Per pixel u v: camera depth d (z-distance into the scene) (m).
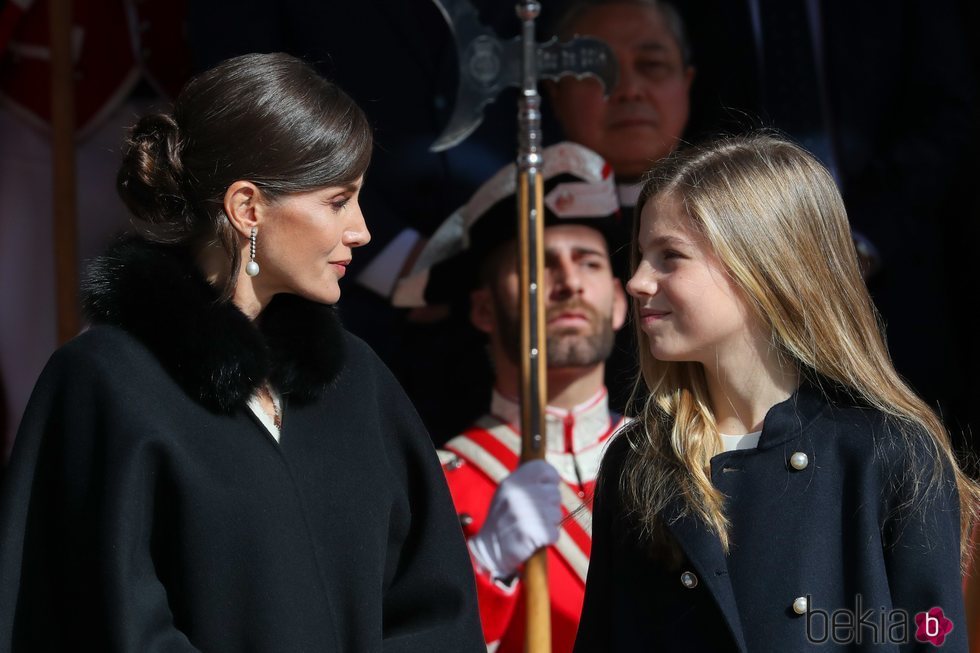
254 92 8.31
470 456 13.16
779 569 8.36
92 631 8.08
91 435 8.18
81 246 16.33
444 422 14.35
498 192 13.28
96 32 16.33
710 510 8.45
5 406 16.17
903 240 15.07
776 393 8.82
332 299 8.66
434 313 14.50
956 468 8.71
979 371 15.16
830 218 8.84
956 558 8.40
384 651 8.74
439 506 9.29
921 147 15.21
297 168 8.30
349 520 8.70
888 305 15.06
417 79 15.09
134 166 8.39
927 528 8.32
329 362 8.78
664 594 8.62
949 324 15.25
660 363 9.11
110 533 7.93
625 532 8.87
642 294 8.77
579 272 13.10
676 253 8.67
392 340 14.69
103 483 8.05
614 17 15.15
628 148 15.17
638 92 15.13
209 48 15.03
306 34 15.06
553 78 11.83
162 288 8.27
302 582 8.35
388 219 14.91
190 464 8.18
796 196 8.73
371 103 15.04
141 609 7.89
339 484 8.74
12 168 16.20
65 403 8.25
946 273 15.45
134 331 8.34
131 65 16.52
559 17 15.36
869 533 8.31
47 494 8.26
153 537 8.22
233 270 8.38
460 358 14.37
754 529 8.48
